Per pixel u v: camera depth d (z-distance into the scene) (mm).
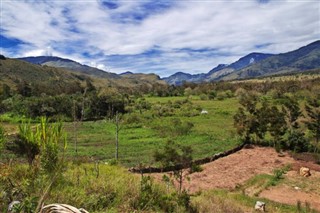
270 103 63531
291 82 88750
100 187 7473
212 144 34375
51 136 5082
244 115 36562
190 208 9281
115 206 6758
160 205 8164
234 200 15617
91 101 57531
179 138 37844
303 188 20078
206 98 88438
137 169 22641
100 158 26688
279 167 25812
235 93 91438
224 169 25438
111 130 44500
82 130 43344
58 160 5125
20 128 5477
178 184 18594
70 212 3148
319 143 32062
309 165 26125
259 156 30141
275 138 33250
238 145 33969
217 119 54219
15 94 58312
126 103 69062
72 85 76562
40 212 3305
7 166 5348
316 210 15500
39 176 4973
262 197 17953
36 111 48531
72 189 6332
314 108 36750
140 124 49438
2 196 4578
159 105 69938
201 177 22797
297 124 34750
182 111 62812
